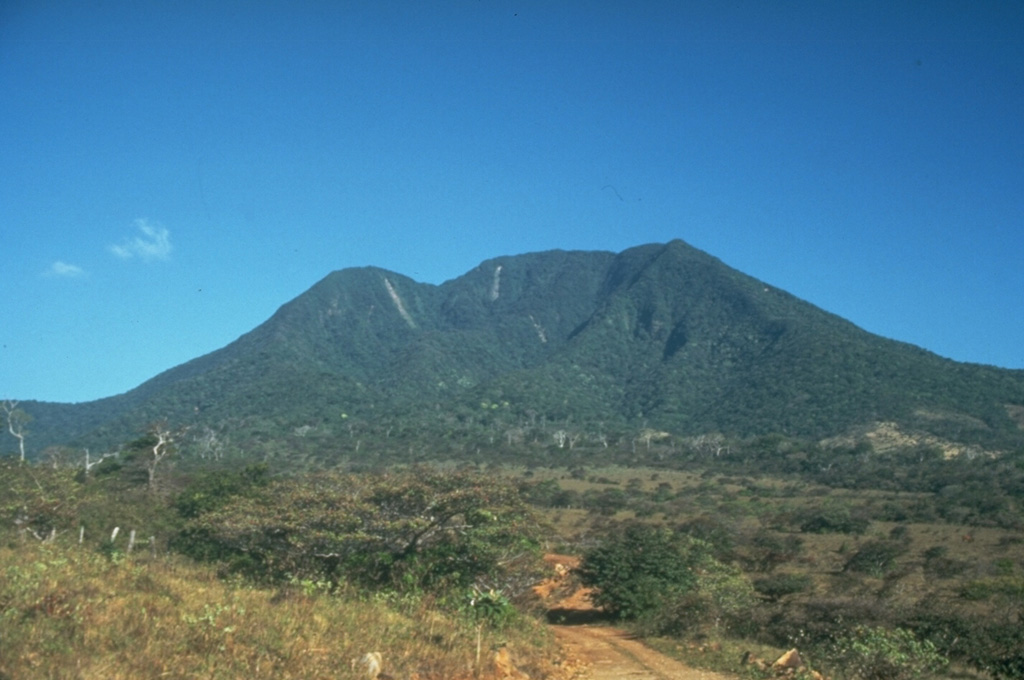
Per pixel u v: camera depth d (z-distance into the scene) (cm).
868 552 3606
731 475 8431
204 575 1617
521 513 2155
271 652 939
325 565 1883
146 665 802
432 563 1908
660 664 1584
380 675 995
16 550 1527
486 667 1167
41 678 722
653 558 2728
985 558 3688
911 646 1375
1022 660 1485
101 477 4094
